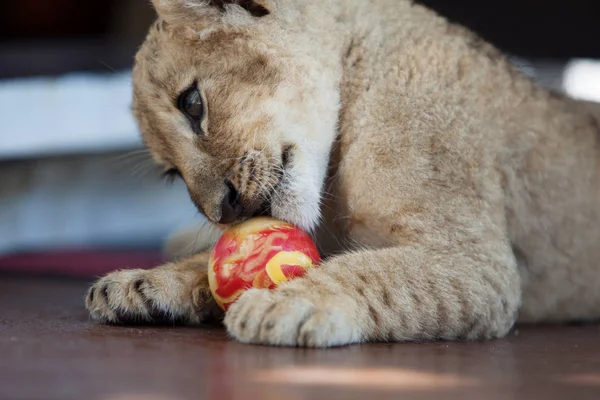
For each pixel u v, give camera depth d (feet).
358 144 15.03
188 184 15.38
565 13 31.17
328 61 15.40
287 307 12.23
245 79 14.99
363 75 15.39
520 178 15.62
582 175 16.20
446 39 15.71
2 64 28.40
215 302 14.66
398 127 14.84
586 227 16.29
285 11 15.42
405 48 15.43
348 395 9.32
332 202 15.60
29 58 28.94
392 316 13.15
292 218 14.79
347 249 15.16
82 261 26.20
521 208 15.62
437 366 11.08
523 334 14.99
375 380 10.09
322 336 12.15
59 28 41.37
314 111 15.14
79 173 32.12
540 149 15.84
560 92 17.26
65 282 22.50
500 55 16.44
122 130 29.81
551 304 16.57
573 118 16.49
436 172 14.55
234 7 15.25
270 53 15.10
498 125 15.35
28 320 14.89
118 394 9.02
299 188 14.80
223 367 10.52
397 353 12.03
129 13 40.37
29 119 27.91
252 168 14.61
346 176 15.14
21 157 29.22
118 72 28.73
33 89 27.99
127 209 33.73
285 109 14.92
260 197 14.65
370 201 14.75
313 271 13.25
